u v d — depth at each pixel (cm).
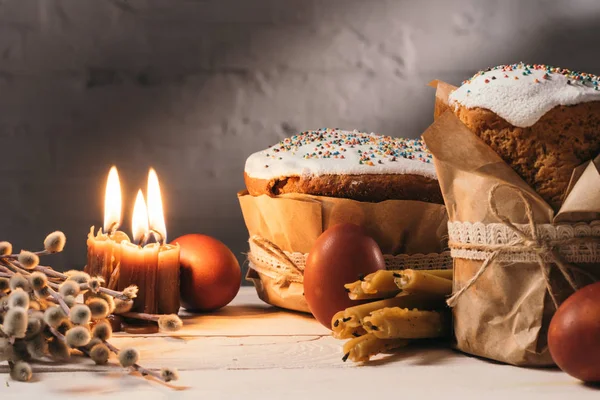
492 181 61
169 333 68
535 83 61
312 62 105
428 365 62
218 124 105
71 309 57
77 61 103
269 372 60
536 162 61
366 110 106
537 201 60
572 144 60
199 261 74
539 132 61
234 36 104
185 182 105
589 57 108
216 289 74
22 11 103
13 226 104
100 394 57
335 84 105
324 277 67
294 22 105
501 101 61
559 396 57
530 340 60
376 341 62
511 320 61
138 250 69
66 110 104
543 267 60
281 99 105
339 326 64
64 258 104
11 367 59
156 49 104
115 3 103
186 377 59
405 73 106
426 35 106
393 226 71
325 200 70
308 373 60
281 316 74
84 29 103
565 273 60
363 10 105
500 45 107
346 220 70
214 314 74
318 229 71
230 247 105
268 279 74
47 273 63
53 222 104
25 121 103
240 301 79
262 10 104
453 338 64
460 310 63
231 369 61
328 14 105
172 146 105
